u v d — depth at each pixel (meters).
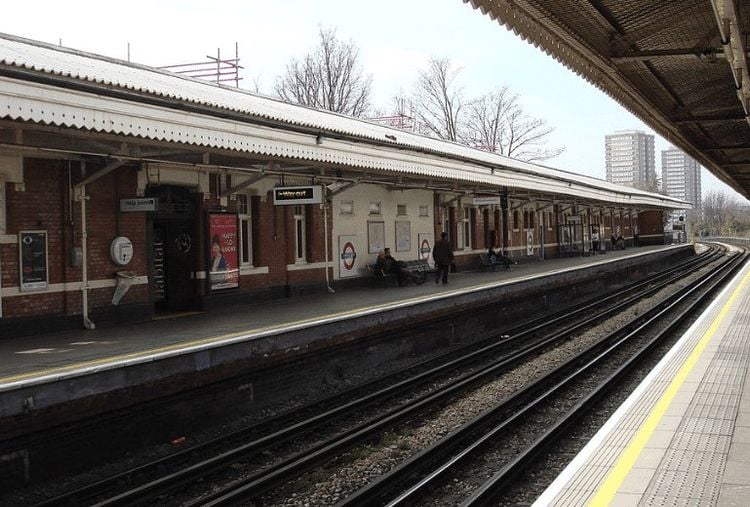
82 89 8.60
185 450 8.43
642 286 30.91
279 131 12.54
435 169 18.66
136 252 12.97
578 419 9.33
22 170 11.00
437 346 16.17
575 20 8.01
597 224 45.88
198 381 9.74
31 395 7.56
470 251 27.98
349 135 14.55
